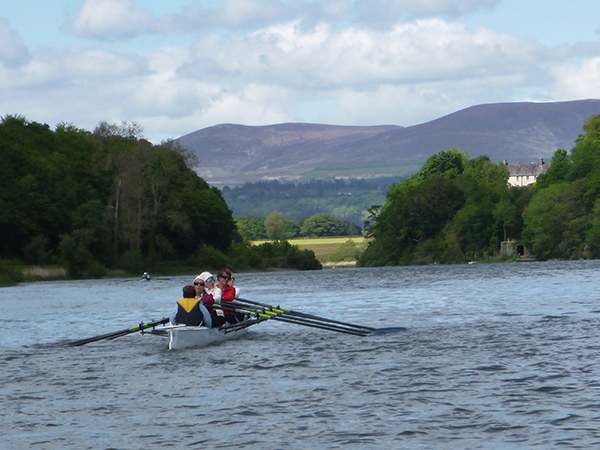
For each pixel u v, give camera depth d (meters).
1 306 51.66
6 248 104.62
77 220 107.88
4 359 25.41
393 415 16.00
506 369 20.33
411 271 105.88
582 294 45.94
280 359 23.28
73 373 22.19
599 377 18.81
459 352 23.52
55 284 89.88
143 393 18.98
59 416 16.88
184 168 128.38
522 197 148.50
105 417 16.66
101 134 113.31
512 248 146.00
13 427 16.05
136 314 42.03
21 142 118.38
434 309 39.41
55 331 34.28
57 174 112.69
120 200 110.62
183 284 81.00
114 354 25.59
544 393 17.41
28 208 105.69
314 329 30.91
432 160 179.00
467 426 15.09
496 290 53.28
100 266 105.62
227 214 131.50
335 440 14.51
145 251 115.62
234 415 16.41
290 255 149.75
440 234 154.38
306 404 17.14
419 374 20.12
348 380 19.64
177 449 14.27
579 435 14.28
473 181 158.12
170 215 113.38
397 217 157.88
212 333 26.83
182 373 21.50
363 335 28.39
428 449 13.88
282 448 14.16
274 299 51.78
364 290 59.69
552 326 29.33
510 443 14.04
